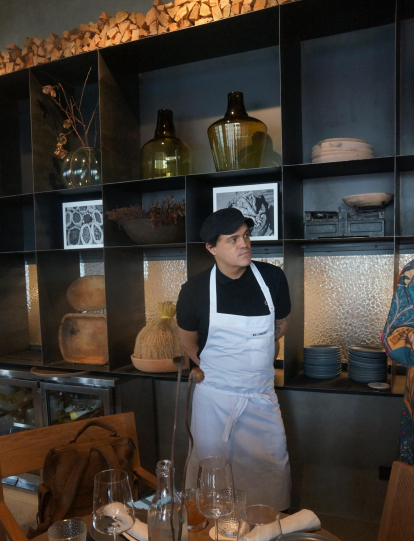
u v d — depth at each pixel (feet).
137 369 8.95
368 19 7.92
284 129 7.68
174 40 8.47
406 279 5.27
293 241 8.11
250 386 6.32
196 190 8.64
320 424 7.63
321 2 7.29
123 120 9.46
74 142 10.63
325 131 8.59
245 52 9.09
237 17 7.64
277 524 2.90
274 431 6.33
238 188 8.50
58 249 9.59
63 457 5.07
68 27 10.71
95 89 10.50
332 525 7.30
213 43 8.65
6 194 10.90
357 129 8.38
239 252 5.90
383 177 8.21
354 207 8.00
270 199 8.27
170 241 8.59
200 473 3.34
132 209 8.68
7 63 10.19
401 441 5.55
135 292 9.77
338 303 8.63
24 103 11.28
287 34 7.82
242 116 8.13
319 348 8.14
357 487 7.45
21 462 5.01
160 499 3.15
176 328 8.80
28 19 11.20
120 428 5.57
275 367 8.93
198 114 9.56
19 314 11.03
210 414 6.40
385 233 8.18
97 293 9.97
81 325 9.65
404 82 8.07
